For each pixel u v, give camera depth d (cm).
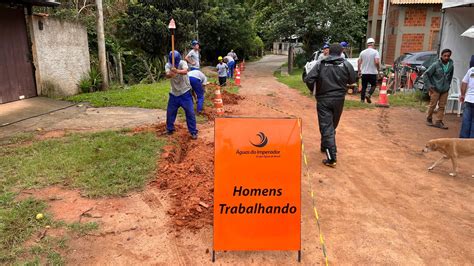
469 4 941
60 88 1170
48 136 695
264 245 350
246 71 3148
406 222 433
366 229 416
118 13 2080
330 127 605
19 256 342
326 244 385
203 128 809
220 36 3400
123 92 1227
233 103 1167
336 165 618
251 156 342
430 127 899
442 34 1071
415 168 614
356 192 513
